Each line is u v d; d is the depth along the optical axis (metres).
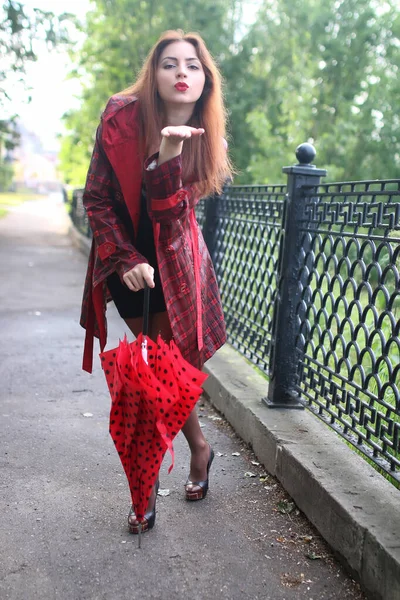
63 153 25.84
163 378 2.28
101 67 19.09
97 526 2.58
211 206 5.45
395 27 12.61
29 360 5.13
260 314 4.39
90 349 2.62
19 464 3.14
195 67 2.37
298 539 2.54
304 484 2.70
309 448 2.92
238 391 3.80
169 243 2.41
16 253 13.84
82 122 21.38
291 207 3.43
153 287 2.40
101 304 2.51
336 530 2.39
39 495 2.82
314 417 3.38
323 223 3.19
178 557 2.38
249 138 16.17
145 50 17.03
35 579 2.21
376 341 3.91
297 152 3.43
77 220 18.69
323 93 12.98
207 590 2.19
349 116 12.72
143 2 17.12
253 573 2.30
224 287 5.18
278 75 16.22
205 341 2.67
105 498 2.83
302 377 3.38
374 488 2.51
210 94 2.48
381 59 13.20
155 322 2.62
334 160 12.36
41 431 3.59
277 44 16.23
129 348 2.26
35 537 2.47
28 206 42.56
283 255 3.46
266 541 2.51
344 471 2.67
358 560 2.22
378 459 2.60
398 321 2.45
